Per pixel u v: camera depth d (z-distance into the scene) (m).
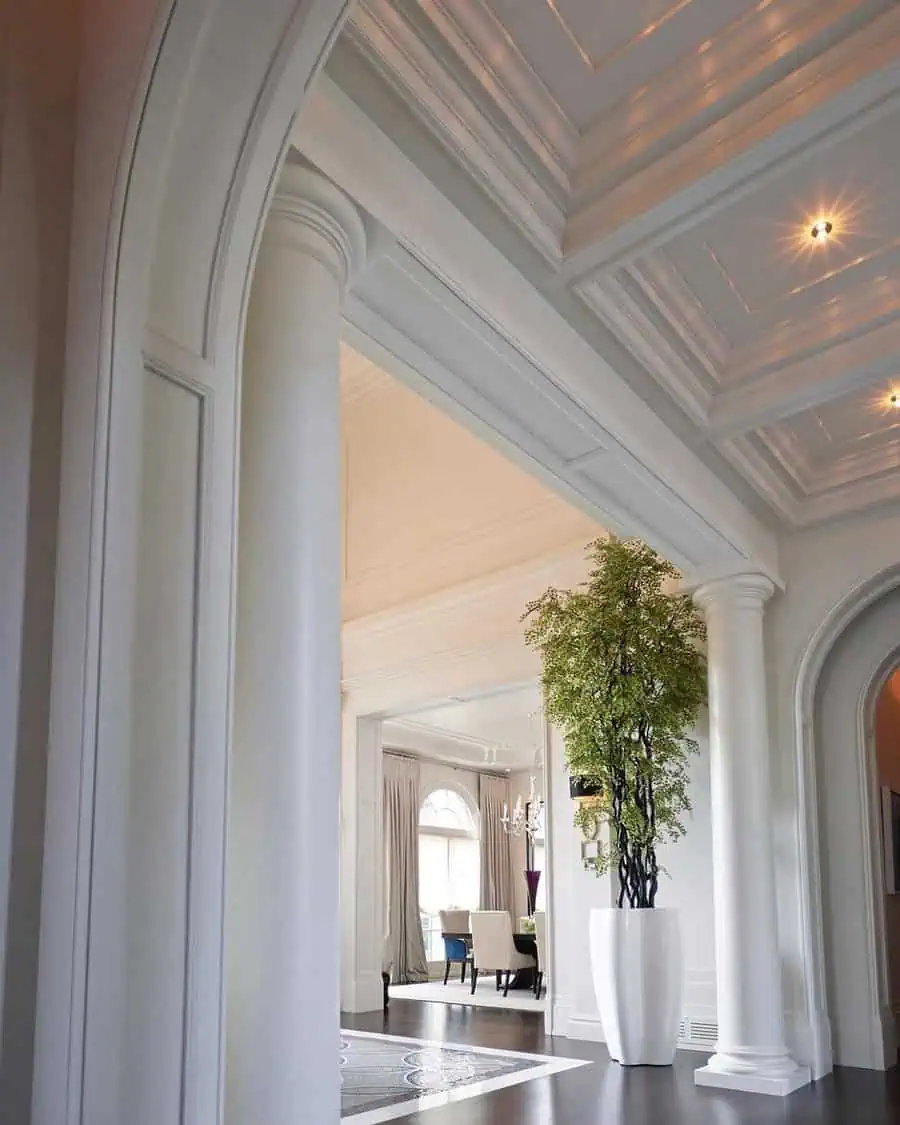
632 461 5.45
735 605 7.22
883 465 6.82
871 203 4.34
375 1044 8.26
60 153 2.40
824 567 7.41
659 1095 6.18
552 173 3.99
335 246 3.22
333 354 3.13
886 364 5.12
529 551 9.81
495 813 18.64
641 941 7.25
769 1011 6.60
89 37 2.46
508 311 4.22
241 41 2.34
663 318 4.98
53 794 2.06
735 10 3.49
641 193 3.99
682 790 7.59
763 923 6.75
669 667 7.47
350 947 10.72
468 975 16.81
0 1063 1.99
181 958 2.18
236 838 2.62
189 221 2.46
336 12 2.39
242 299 2.58
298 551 2.84
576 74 3.70
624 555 7.74
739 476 6.59
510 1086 6.48
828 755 7.85
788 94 3.60
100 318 2.24
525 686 9.76
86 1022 1.94
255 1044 2.49
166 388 2.39
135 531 2.20
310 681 2.77
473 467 10.52
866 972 7.33
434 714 13.99
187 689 2.31
